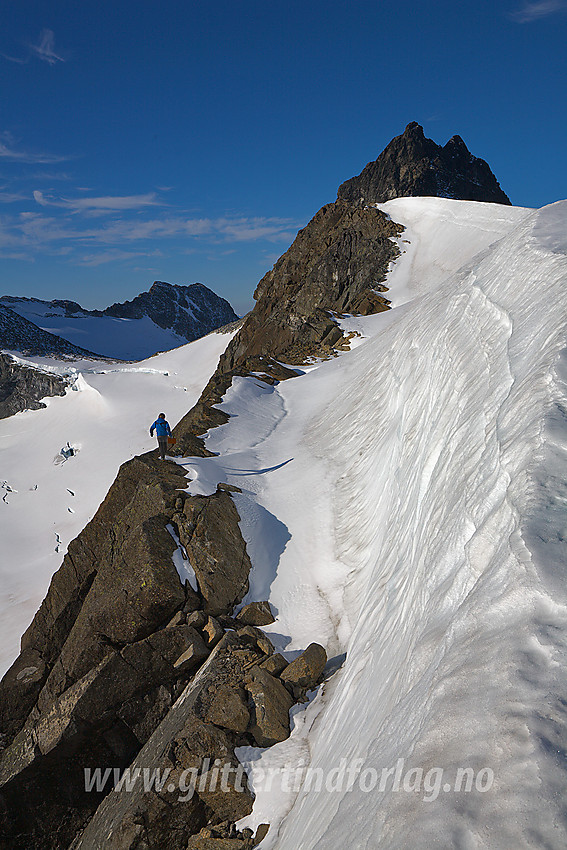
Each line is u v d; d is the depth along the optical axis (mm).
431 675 3074
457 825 1811
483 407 5926
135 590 10633
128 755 10203
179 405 85250
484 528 3635
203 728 7867
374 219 64062
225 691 8312
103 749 10234
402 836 1951
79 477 69062
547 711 2006
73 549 15109
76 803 10297
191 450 17656
